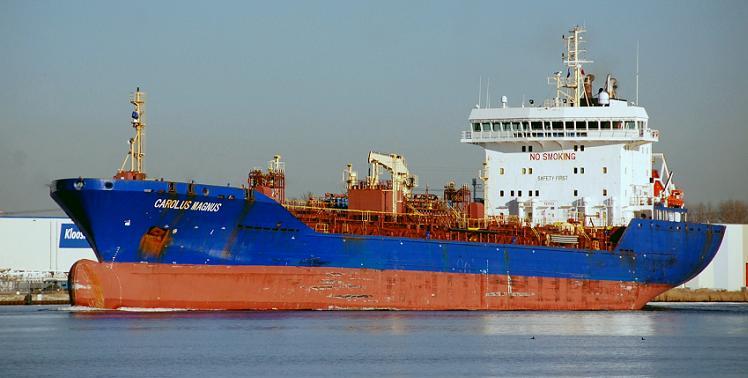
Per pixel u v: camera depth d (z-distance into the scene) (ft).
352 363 587.68
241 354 603.67
